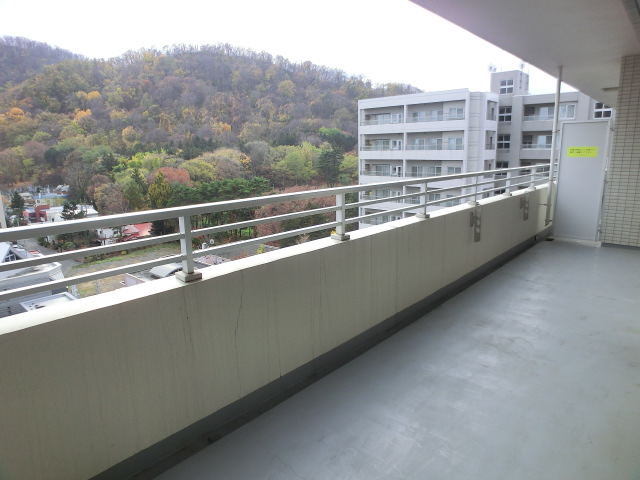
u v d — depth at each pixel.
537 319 3.09
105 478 1.51
